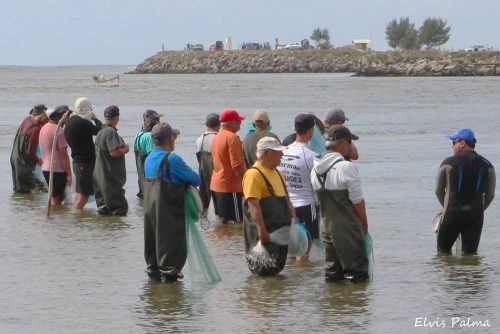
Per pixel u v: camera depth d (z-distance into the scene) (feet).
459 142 90.12
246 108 376.89
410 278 80.53
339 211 77.97
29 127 137.18
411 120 298.97
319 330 64.64
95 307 71.72
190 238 80.28
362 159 183.42
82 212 119.14
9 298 74.64
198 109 375.25
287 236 81.66
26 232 104.37
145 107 397.80
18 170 137.39
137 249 94.43
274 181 81.30
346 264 78.33
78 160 119.85
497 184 143.95
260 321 67.21
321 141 91.76
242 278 81.46
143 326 66.18
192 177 78.64
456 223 89.76
